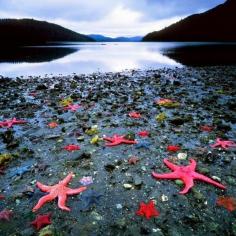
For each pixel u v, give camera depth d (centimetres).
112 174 90
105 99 194
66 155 104
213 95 203
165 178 85
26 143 117
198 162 98
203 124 136
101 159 100
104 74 362
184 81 275
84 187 79
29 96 213
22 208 74
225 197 77
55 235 64
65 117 152
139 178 87
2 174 92
